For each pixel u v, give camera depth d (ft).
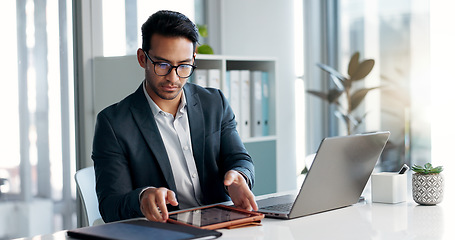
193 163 6.68
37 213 10.63
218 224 4.87
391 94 13.41
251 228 5.00
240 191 5.68
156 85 5.99
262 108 12.11
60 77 10.87
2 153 10.16
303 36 14.94
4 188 10.21
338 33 14.29
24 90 10.39
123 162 6.17
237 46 14.15
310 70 14.88
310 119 14.97
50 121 10.75
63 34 10.91
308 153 15.05
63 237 4.69
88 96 11.17
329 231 4.91
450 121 12.73
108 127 6.22
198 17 13.48
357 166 5.89
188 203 6.66
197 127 6.68
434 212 5.76
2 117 10.12
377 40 13.61
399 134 13.34
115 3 11.63
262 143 12.01
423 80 12.99
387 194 6.26
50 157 10.77
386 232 4.89
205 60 11.47
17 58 10.27
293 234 4.79
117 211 5.56
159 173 6.38
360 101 13.33
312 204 5.55
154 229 4.63
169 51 5.81
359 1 13.87
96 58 11.09
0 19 10.03
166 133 6.60
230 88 11.51
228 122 7.06
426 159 13.05
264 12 14.61
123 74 10.61
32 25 10.45
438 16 12.73
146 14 12.28
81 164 11.18
